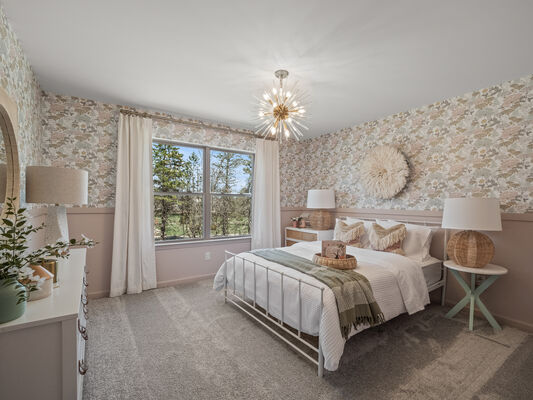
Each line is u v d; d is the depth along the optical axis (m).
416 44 1.96
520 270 2.46
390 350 2.05
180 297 3.10
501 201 2.59
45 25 1.77
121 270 3.14
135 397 1.55
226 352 2.00
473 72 2.38
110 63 2.27
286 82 2.59
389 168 3.45
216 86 2.70
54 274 1.44
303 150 4.91
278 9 1.61
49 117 2.84
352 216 4.05
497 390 1.62
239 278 2.67
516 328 2.44
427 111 3.17
